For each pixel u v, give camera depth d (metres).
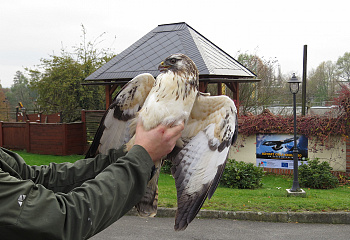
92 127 16.59
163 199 8.45
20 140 17.30
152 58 14.26
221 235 6.75
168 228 7.14
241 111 20.66
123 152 2.13
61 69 22.67
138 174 1.49
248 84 20.52
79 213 1.29
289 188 10.48
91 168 2.07
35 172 1.94
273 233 6.88
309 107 22.41
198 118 2.52
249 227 7.21
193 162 2.47
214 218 7.75
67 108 22.56
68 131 16.12
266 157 12.95
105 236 6.67
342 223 7.46
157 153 1.64
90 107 22.83
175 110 2.36
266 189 10.27
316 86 39.06
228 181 10.57
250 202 8.36
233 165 10.95
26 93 45.34
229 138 2.46
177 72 2.47
